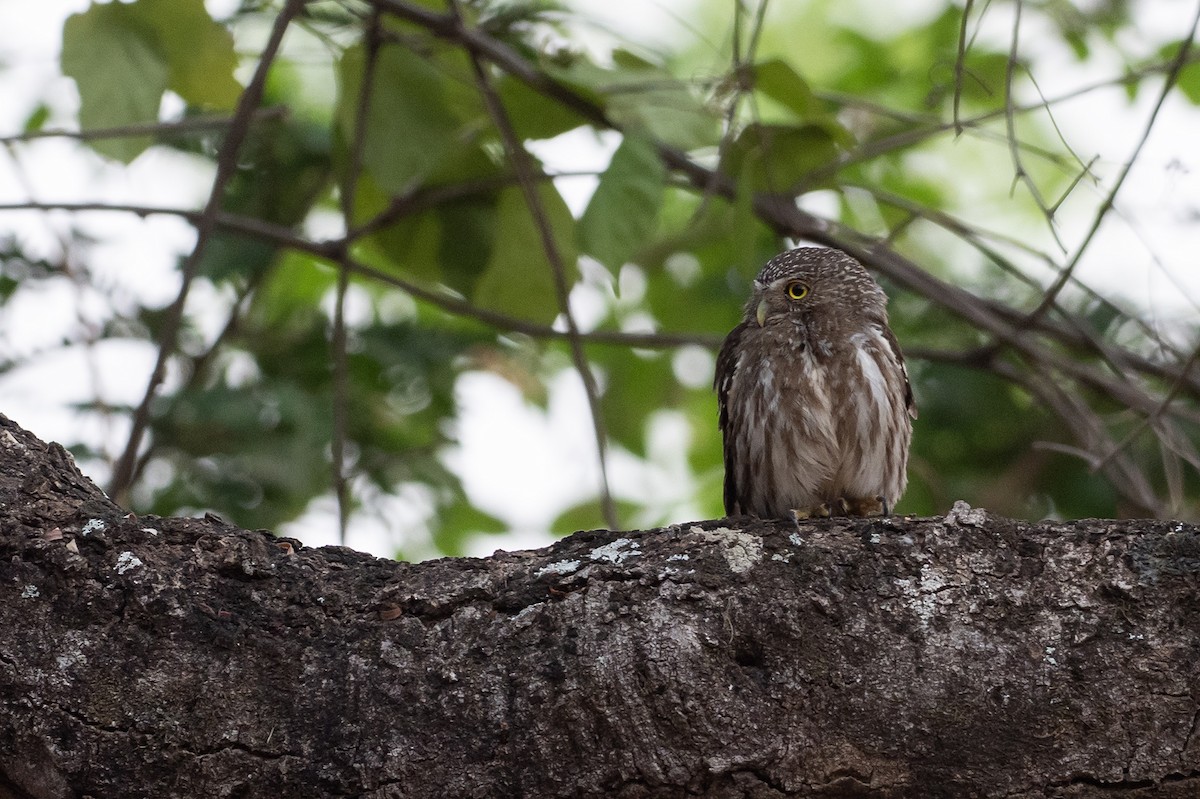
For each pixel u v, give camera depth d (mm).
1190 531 5766
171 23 9430
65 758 5512
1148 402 10234
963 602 5695
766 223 10477
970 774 5504
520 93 10516
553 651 5645
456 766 5535
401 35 10047
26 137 9086
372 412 11852
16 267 10961
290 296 13203
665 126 9992
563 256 10914
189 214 9570
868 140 12648
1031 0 12820
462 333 12422
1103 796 5473
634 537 5992
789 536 5891
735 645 5645
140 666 5613
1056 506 12031
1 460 6133
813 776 5500
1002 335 10391
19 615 5656
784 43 15633
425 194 10562
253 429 11117
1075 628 5633
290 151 11734
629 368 14688
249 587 5809
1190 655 5555
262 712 5602
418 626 5758
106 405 10555
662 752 5508
